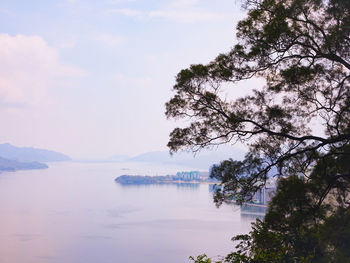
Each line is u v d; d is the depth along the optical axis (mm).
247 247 10992
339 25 10266
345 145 11047
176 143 11352
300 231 10891
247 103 11375
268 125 11180
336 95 11336
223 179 11234
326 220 10914
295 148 11430
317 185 11219
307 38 10477
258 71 10961
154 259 168250
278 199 11172
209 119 11211
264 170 11219
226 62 10719
